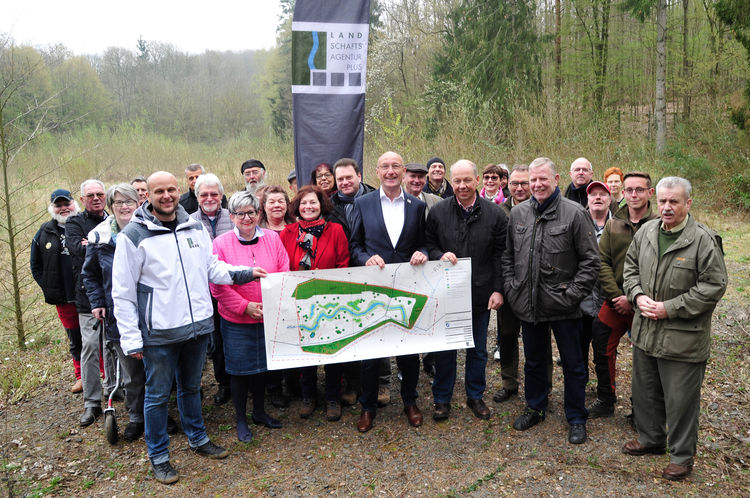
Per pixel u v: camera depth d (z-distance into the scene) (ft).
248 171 18.62
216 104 128.06
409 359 13.20
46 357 18.72
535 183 12.19
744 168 43.73
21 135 21.20
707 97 55.16
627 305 12.34
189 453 12.32
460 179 12.74
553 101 49.55
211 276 11.92
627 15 65.10
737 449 11.80
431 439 12.66
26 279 24.99
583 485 10.63
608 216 15.01
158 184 10.74
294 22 15.62
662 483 10.60
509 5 58.70
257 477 11.30
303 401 14.08
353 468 11.53
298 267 13.25
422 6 74.13
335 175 15.01
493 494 10.47
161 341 10.93
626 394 14.70
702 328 10.32
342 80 16.02
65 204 15.05
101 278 12.81
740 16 42.45
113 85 130.11
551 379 14.46
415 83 73.72
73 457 12.30
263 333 13.03
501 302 13.15
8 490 10.78
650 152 49.34
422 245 13.78
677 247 10.37
